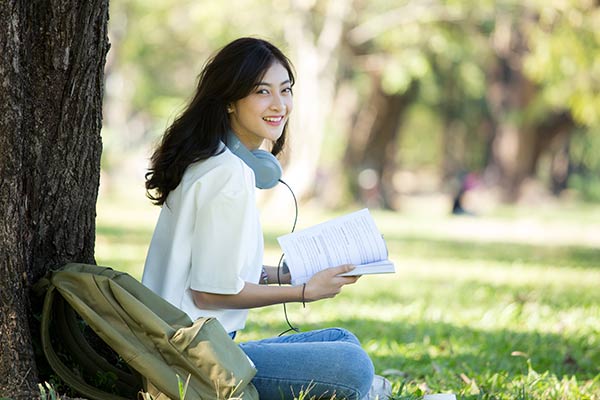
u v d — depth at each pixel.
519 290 16.25
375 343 10.43
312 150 38.31
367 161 47.09
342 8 37.84
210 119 5.83
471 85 46.06
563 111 52.66
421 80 43.19
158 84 55.50
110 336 5.21
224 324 5.76
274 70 5.90
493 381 8.09
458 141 71.25
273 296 5.60
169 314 5.36
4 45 5.29
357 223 5.82
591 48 31.73
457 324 12.04
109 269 5.48
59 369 5.46
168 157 5.76
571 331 11.49
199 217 5.61
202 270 5.59
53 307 5.69
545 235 33.41
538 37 32.28
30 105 5.68
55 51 5.66
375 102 44.47
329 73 38.03
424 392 7.65
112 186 51.19
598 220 45.75
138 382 5.71
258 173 5.96
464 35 39.34
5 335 5.36
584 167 76.12
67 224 5.95
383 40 38.31
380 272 5.64
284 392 5.66
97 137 6.00
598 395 7.88
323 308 13.67
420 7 37.84
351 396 5.69
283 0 38.12
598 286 17.45
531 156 54.34
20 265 5.47
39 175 5.76
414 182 83.44
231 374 5.20
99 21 5.79
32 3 5.61
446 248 25.67
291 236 5.76
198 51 51.28
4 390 5.33
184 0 44.72
